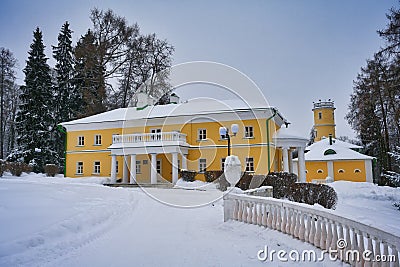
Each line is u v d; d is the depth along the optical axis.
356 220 5.26
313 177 35.72
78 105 43.16
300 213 7.25
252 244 7.35
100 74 40.84
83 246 7.15
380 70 26.64
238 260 6.12
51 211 9.83
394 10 22.30
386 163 35.06
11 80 44.00
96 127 31.70
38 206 10.51
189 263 5.95
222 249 6.94
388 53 22.69
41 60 40.81
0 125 44.38
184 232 8.84
